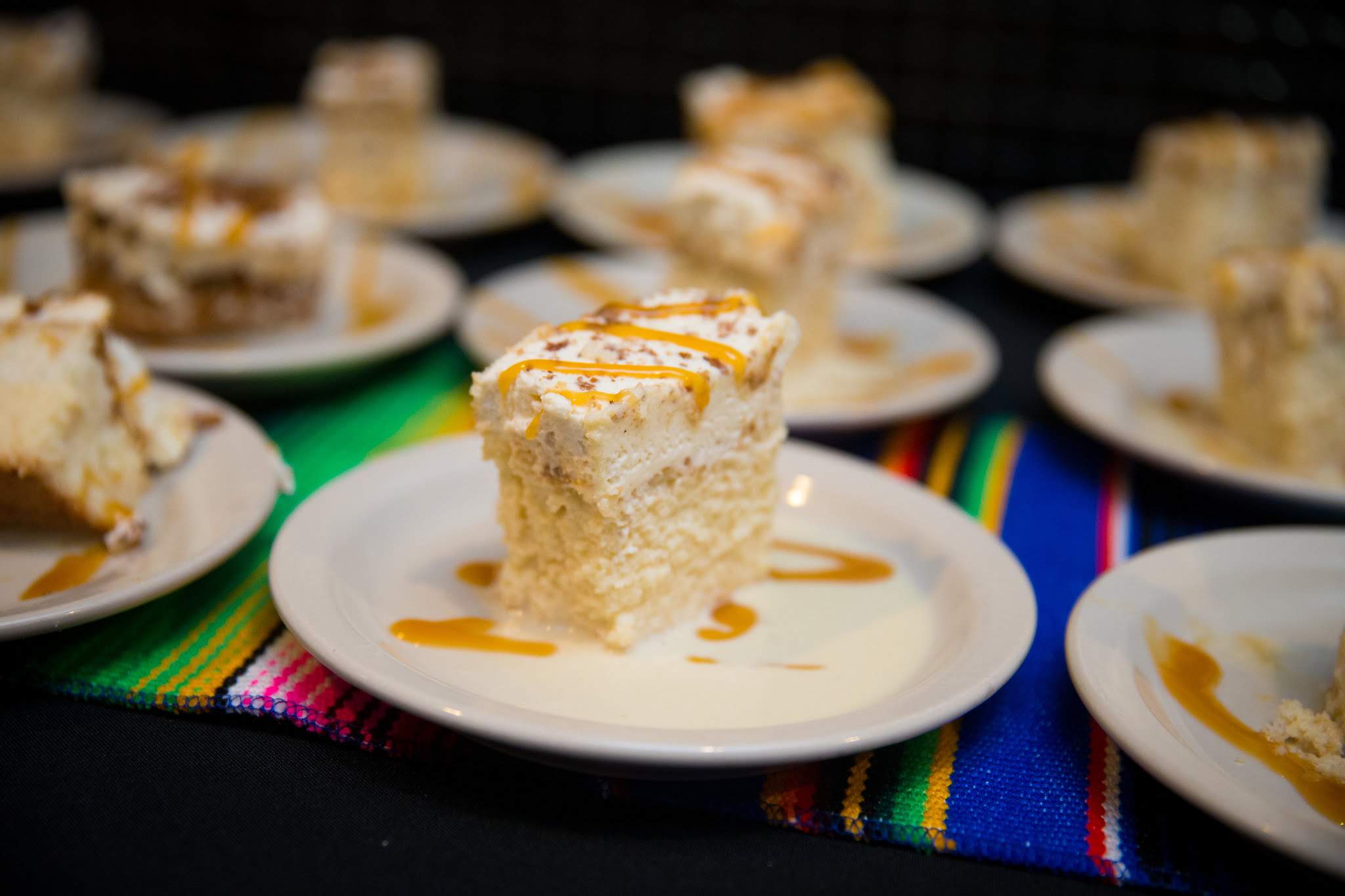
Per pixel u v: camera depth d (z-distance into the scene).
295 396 0.57
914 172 0.98
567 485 0.40
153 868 0.35
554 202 0.78
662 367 0.41
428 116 0.81
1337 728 0.39
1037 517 0.51
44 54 0.79
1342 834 0.34
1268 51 0.89
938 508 0.46
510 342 0.57
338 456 0.52
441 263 0.65
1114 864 0.36
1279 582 0.44
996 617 0.41
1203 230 0.70
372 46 0.99
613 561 0.41
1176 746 0.36
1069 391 0.55
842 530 0.47
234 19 0.99
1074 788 0.39
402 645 0.40
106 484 0.44
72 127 0.83
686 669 0.41
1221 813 0.35
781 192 0.61
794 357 0.60
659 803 0.38
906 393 0.55
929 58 0.94
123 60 1.01
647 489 0.41
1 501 0.43
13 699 0.40
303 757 0.39
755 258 0.60
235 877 0.35
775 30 0.95
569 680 0.40
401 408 0.56
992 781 0.39
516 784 0.38
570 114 1.00
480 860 0.36
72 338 0.44
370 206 0.76
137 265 0.58
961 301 0.73
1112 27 0.90
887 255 0.71
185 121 0.99
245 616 0.43
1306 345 0.54
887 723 0.36
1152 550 0.45
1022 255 0.73
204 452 0.47
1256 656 0.41
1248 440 0.56
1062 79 0.93
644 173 0.85
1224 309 0.56
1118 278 0.73
